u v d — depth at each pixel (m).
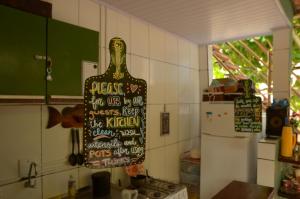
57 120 1.69
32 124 1.56
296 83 3.16
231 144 2.55
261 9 2.05
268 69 3.33
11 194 1.46
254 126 1.94
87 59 1.55
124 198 1.62
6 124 1.44
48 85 1.34
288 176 2.53
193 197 2.84
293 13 2.62
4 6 1.16
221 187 2.61
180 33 2.80
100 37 1.98
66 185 1.74
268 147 2.21
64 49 1.42
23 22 1.23
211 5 1.98
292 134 2.29
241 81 2.49
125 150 1.07
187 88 3.13
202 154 2.76
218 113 2.64
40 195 1.60
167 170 2.75
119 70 1.06
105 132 1.03
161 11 2.13
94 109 1.00
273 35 2.63
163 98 2.70
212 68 3.46
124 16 2.21
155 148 2.58
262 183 2.23
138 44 2.36
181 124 3.01
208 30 2.68
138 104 1.11
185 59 3.10
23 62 1.23
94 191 1.72
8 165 1.45
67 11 1.74
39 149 1.60
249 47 3.64
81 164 1.81
